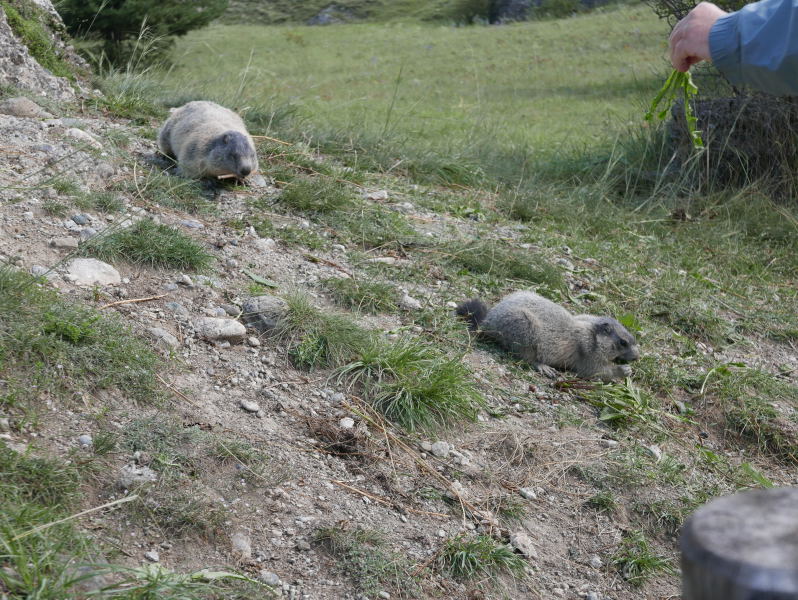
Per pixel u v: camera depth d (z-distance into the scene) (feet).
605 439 20.88
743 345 27.68
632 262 31.86
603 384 23.07
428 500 17.44
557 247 31.65
